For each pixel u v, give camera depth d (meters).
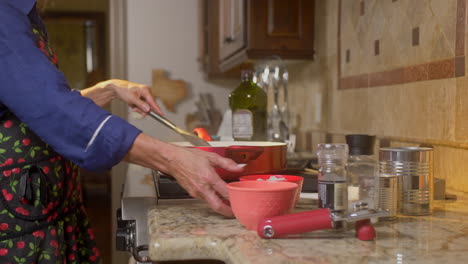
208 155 0.84
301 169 1.29
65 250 1.06
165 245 0.71
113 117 0.82
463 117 1.17
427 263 0.62
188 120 3.70
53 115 0.81
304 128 2.53
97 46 6.62
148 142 0.82
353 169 0.89
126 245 1.10
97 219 5.05
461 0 1.17
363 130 1.76
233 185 0.82
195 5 3.74
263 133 1.92
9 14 0.86
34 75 0.82
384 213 0.73
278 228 0.72
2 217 0.95
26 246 0.97
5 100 0.83
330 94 2.12
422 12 1.35
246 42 2.26
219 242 0.72
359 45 1.79
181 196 1.06
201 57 3.59
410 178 0.90
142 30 3.70
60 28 6.86
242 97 1.90
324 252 0.66
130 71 3.70
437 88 1.28
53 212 1.02
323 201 0.84
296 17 2.26
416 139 1.38
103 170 0.84
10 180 0.95
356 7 1.81
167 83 3.69
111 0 3.63
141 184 1.30
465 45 1.16
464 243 0.71
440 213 0.93
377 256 0.65
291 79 2.77
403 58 1.46
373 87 1.67
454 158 1.19
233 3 2.52
